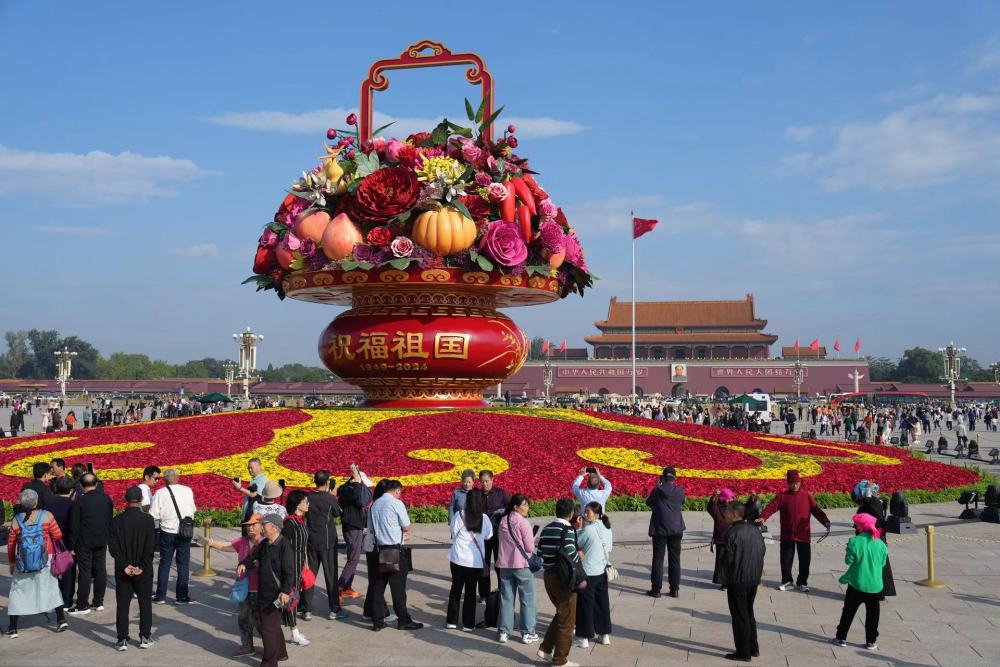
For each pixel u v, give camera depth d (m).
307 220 26.92
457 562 11.71
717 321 136.50
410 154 26.30
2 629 11.59
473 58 29.17
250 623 10.55
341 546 17.05
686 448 25.78
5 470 22.62
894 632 11.62
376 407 28.81
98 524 12.52
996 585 14.23
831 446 30.89
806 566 13.91
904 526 18.81
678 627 11.87
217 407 74.00
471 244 26.36
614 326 138.38
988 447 50.62
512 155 27.97
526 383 126.94
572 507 10.55
